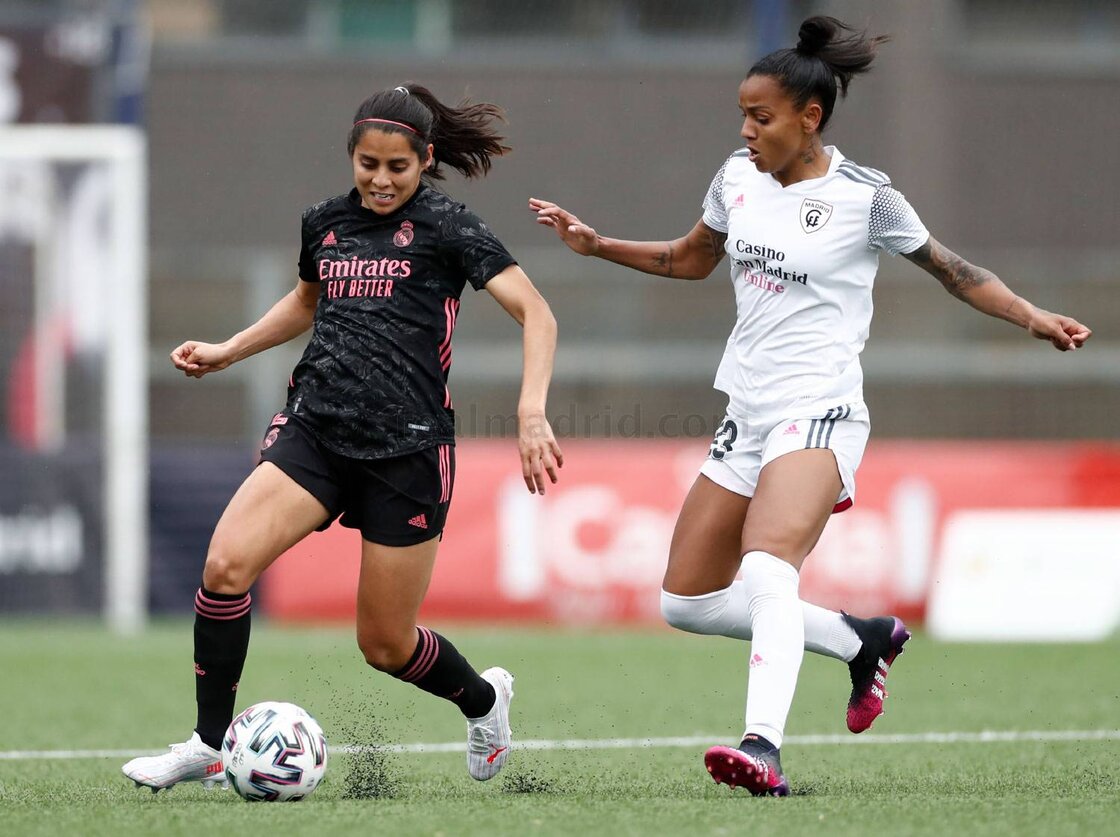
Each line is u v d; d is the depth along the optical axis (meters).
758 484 17.17
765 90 16.92
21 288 43.16
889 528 42.31
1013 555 42.25
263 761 16.25
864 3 59.72
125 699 28.53
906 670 33.38
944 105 59.94
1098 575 42.12
